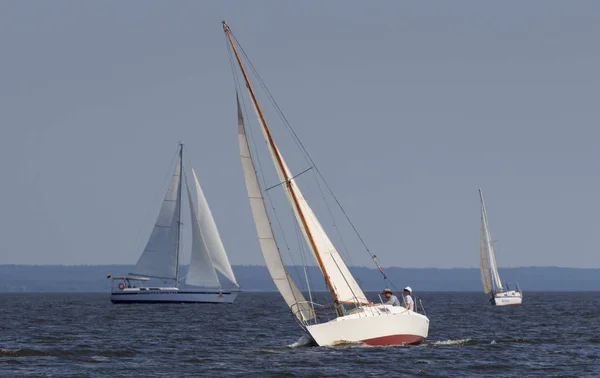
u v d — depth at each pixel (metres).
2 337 185.50
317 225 145.25
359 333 142.75
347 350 140.25
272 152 145.75
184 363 134.50
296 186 145.38
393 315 144.50
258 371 124.25
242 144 143.88
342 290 143.75
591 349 155.12
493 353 145.12
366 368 124.56
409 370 123.50
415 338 148.25
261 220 143.12
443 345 157.25
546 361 135.88
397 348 144.12
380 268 147.62
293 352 143.75
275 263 142.88
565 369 126.75
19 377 119.88
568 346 160.62
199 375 121.19
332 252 145.00
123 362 136.50
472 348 152.62
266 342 174.25
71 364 134.00
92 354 147.75
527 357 140.62
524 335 191.75
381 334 144.12
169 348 159.50
